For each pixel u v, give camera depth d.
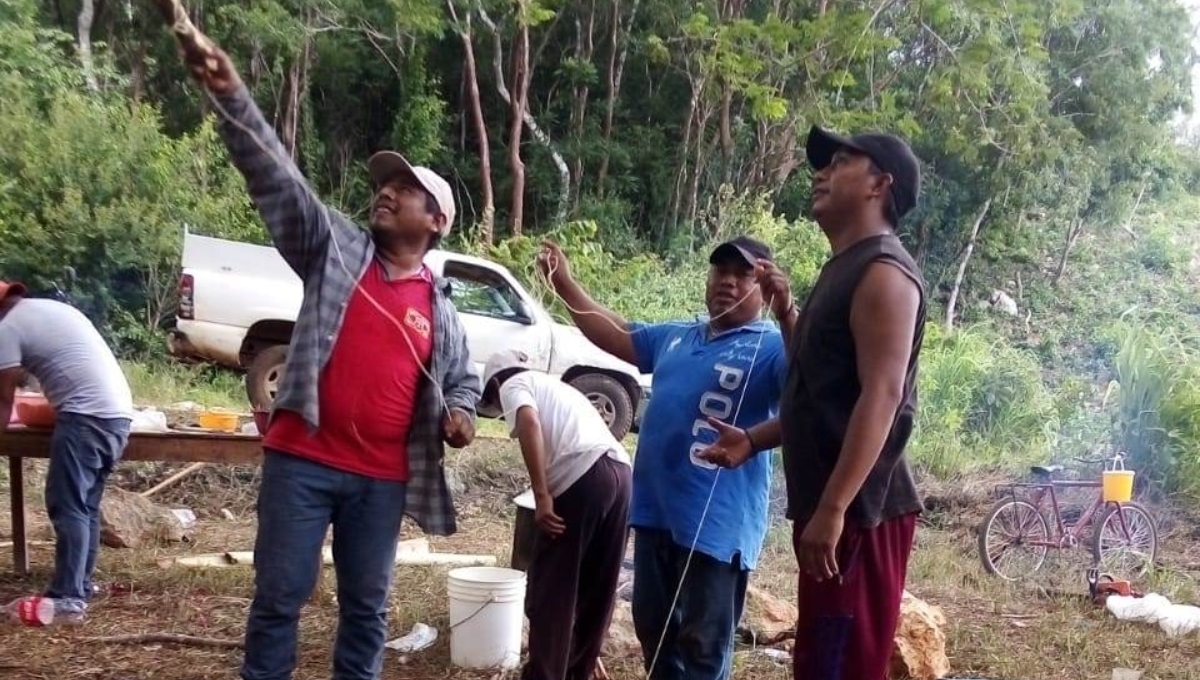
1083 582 7.27
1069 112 21.25
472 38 20.56
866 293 2.45
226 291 10.36
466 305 10.59
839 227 2.67
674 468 3.58
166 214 13.36
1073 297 21.33
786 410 2.64
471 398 3.43
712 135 20.89
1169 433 9.88
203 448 5.26
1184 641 5.92
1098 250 23.11
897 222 2.67
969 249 20.55
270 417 3.18
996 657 5.36
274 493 3.09
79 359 4.68
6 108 13.65
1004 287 21.50
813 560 2.38
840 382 2.53
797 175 21.00
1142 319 20.30
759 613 5.26
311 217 3.05
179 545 6.59
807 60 18.56
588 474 3.84
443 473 3.36
